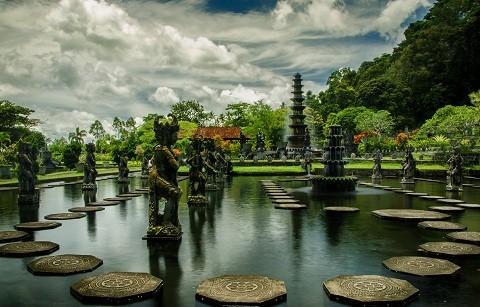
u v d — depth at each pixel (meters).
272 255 10.09
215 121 99.19
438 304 6.89
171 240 11.65
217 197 22.52
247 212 16.97
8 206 19.20
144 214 16.58
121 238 12.04
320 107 96.44
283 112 79.19
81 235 12.48
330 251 10.45
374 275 8.27
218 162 31.33
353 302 6.87
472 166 37.59
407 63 81.50
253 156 64.50
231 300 6.91
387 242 11.41
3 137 43.16
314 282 8.06
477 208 17.55
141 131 64.00
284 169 44.03
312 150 61.28
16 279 8.27
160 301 7.13
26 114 55.06
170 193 11.84
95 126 108.25
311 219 15.20
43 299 7.23
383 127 66.56
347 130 72.12
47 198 22.58
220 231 13.02
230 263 9.41
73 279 8.27
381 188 27.34
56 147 64.06
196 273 8.68
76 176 37.41
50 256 9.81
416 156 47.88
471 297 7.19
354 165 44.88
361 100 81.88
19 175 20.00
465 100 72.12
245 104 92.94
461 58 71.75
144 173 38.16
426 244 10.69
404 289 7.36
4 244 11.27
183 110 99.06
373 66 97.62
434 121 51.25
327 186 25.94
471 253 9.76
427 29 80.19
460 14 80.19
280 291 7.34
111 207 18.66
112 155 60.41
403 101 77.06
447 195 23.14
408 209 17.31
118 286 7.57
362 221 14.76
